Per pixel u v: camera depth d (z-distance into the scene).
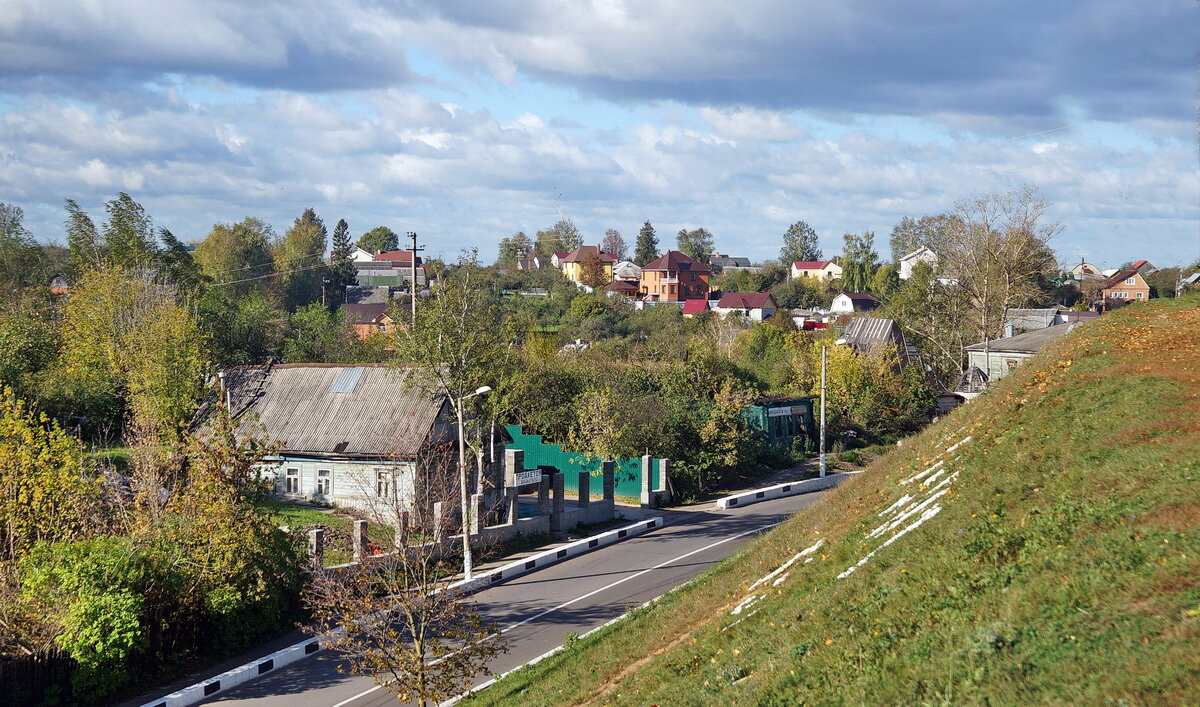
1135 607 9.62
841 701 10.50
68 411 42.16
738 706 11.55
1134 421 15.23
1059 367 21.50
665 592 25.55
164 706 19.31
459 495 32.69
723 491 44.88
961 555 12.94
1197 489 11.69
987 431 18.97
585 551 33.69
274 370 40.88
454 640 22.91
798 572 17.03
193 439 24.36
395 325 35.56
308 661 22.41
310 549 26.00
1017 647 9.77
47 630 19.66
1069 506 12.84
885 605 12.68
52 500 23.44
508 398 35.66
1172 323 23.95
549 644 22.94
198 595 22.27
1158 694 7.95
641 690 14.38
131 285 47.16
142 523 23.25
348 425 37.22
